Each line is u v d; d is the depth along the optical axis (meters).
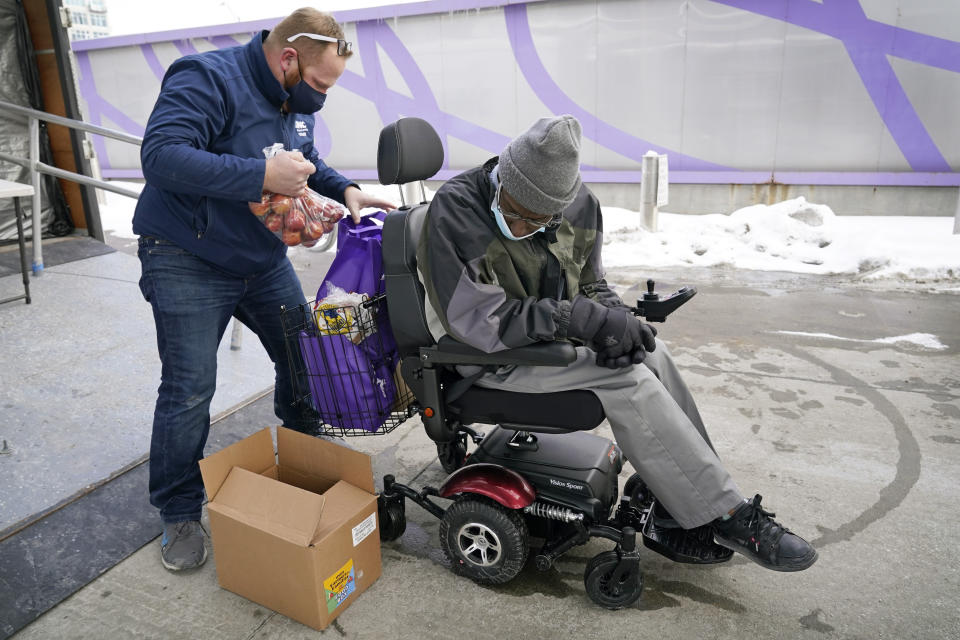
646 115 7.93
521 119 8.54
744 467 2.72
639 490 2.32
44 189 5.41
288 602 1.92
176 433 2.14
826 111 7.23
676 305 2.03
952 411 3.14
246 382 3.36
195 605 2.00
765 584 2.06
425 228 1.84
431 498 2.56
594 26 7.85
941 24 6.61
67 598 2.03
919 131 6.98
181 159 1.79
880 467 2.69
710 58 7.49
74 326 3.84
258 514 1.92
